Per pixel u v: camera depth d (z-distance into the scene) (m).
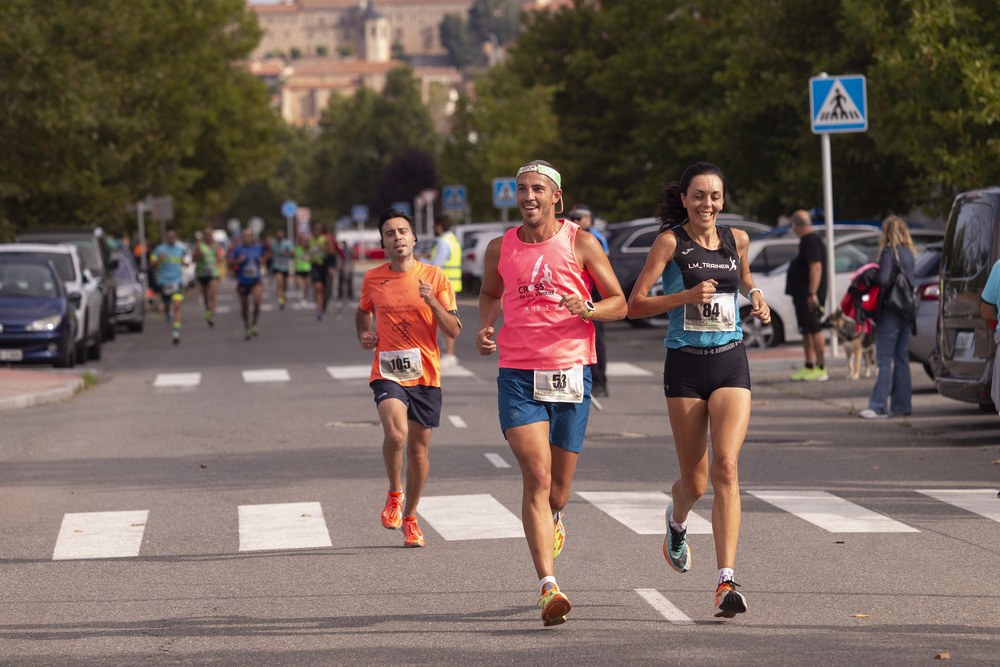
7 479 32.78
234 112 156.88
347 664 16.81
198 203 159.75
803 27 75.75
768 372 55.25
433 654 17.14
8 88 82.62
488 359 64.94
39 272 65.56
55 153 88.31
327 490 30.44
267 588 21.27
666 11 113.69
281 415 44.94
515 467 33.25
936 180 56.94
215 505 28.89
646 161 117.50
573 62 124.62
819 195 76.81
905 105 56.53
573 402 18.88
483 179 175.25
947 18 54.22
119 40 93.31
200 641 18.12
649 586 20.84
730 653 16.88
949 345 37.25
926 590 20.17
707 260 19.06
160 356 71.75
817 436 37.59
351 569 22.48
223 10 157.88
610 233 81.62
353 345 75.38
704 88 105.19
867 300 41.00
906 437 37.06
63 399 51.34
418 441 24.33
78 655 17.55
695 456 19.33
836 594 20.02
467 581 21.41
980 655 16.59
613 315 18.84
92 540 25.45
